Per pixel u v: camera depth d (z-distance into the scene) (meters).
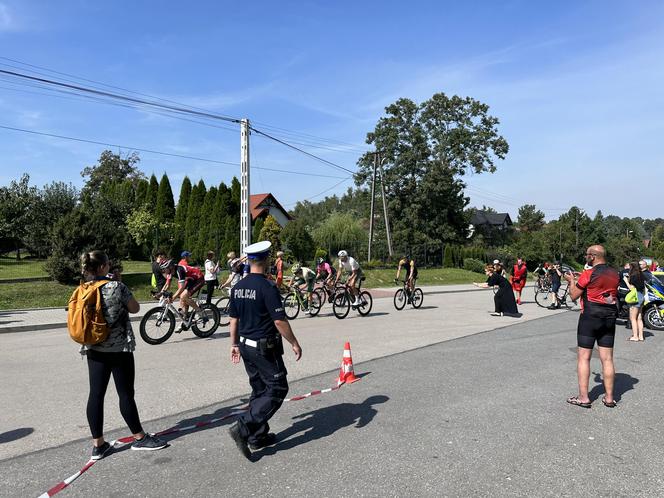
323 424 4.86
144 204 36.56
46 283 16.98
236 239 37.31
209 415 5.16
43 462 4.00
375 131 46.91
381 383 6.39
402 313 14.55
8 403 5.57
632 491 3.53
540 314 14.54
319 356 8.10
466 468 3.87
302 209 94.75
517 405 5.47
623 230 101.00
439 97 46.50
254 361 4.19
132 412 4.19
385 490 3.51
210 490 3.52
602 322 5.39
